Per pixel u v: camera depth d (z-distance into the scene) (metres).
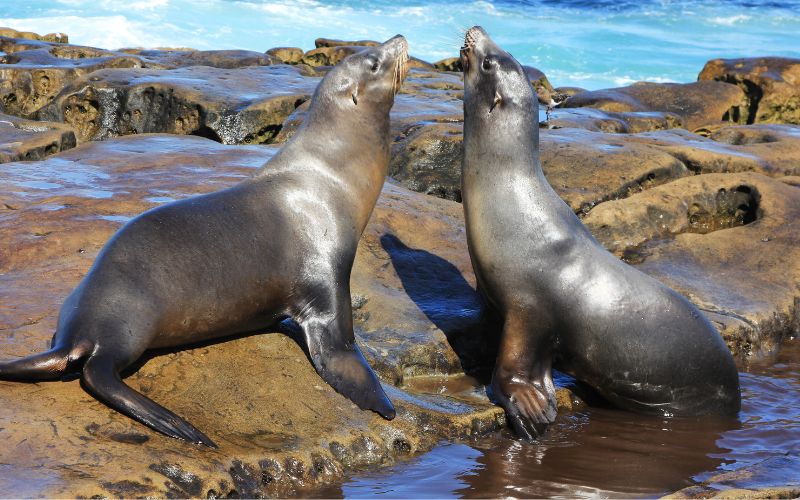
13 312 6.39
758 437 6.87
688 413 7.30
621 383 7.22
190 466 4.96
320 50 28.55
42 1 41.38
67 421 5.10
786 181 11.98
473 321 7.82
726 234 10.39
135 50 25.53
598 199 11.00
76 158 10.79
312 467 5.46
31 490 4.43
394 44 7.19
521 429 6.59
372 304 7.86
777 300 9.19
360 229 6.93
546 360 7.14
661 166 11.71
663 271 9.60
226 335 6.38
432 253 8.97
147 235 5.76
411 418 6.27
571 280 7.00
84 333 5.21
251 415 5.70
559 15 47.31
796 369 8.41
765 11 48.53
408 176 12.18
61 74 20.33
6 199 8.72
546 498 5.54
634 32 43.97
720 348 7.29
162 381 5.78
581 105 22.62
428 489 5.55
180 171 10.04
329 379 6.17
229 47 37.25
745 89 24.38
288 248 6.30
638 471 6.09
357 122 6.96
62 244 7.64
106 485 4.59
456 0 49.34
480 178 7.30
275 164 6.74
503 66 7.29
